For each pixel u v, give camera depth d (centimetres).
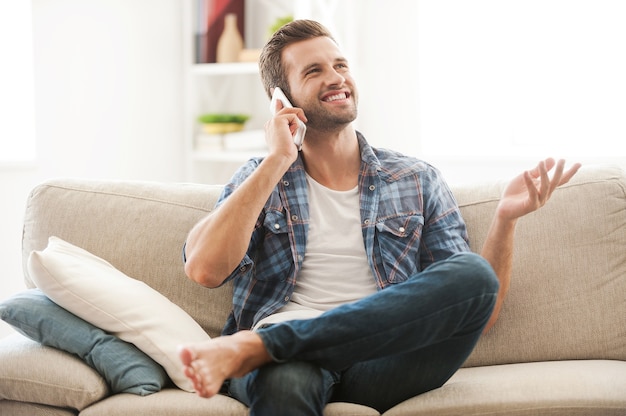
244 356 153
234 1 411
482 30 375
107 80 355
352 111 199
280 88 209
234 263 183
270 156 187
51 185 223
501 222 183
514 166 364
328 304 190
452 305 156
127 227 215
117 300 186
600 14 354
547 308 196
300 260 193
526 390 166
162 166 391
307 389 153
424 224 199
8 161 305
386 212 197
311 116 200
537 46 367
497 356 197
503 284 187
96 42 349
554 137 366
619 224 198
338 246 195
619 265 196
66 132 334
